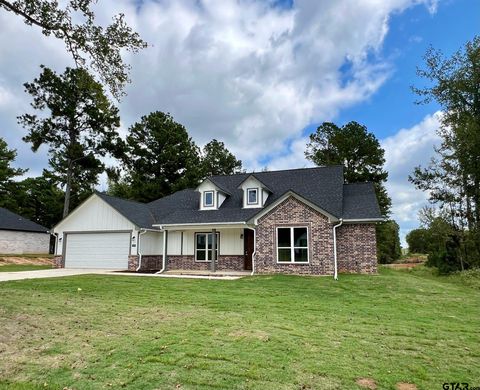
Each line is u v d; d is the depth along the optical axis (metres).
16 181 44.41
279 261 17.61
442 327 7.55
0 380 4.63
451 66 24.11
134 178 38.09
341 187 20.47
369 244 17.81
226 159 49.28
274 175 23.89
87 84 10.59
